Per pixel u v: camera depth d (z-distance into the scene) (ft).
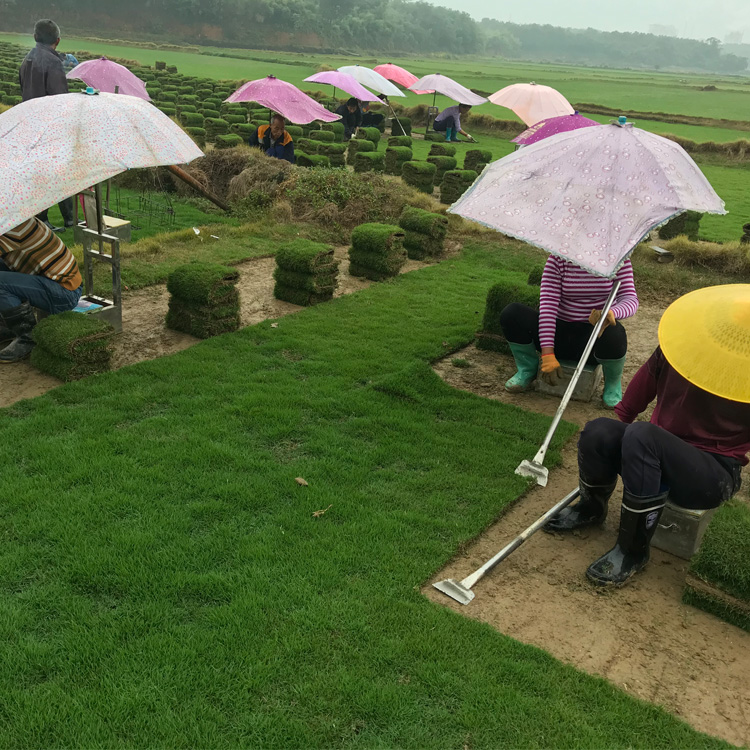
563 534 12.93
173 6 385.09
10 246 17.74
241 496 12.82
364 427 16.06
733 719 9.11
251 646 9.41
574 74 392.47
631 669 9.82
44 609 9.87
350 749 8.07
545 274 17.30
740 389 10.16
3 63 114.62
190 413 16.06
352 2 510.17
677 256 34.01
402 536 12.09
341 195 37.14
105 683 8.70
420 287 28.14
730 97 222.69
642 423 11.34
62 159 14.99
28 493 12.42
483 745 8.27
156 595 10.19
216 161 41.57
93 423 15.19
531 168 14.78
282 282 24.86
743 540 11.12
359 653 9.40
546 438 14.46
